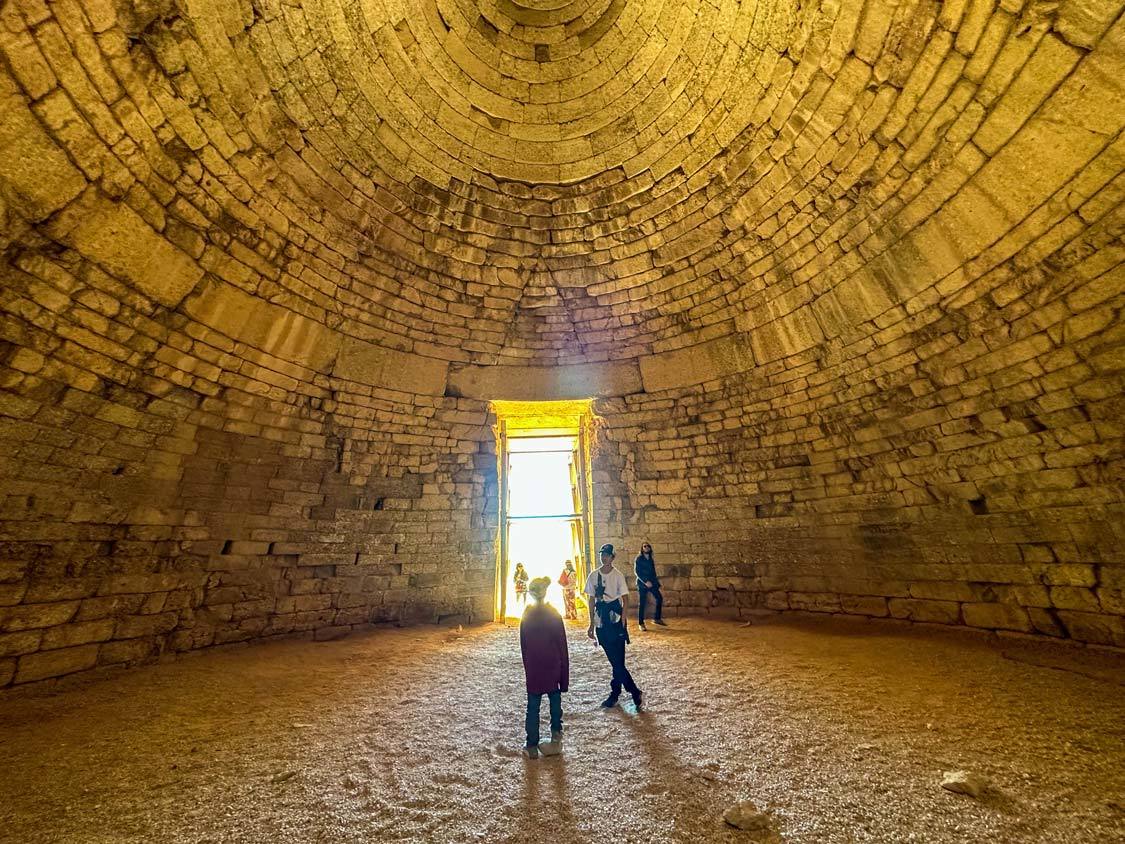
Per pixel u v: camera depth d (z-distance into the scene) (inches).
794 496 357.1
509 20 326.0
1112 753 127.4
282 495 323.9
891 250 246.2
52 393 205.8
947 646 247.1
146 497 253.3
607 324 407.2
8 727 165.6
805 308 303.4
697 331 374.6
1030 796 108.5
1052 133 174.1
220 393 275.9
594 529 424.2
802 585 352.5
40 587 211.8
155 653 253.1
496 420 434.0
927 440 276.2
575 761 136.9
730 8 259.9
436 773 131.0
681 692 196.9
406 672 239.3
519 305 402.9
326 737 156.9
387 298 345.7
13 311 185.0
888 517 308.3
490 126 342.3
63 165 181.2
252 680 223.6
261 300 277.6
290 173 263.1
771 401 353.1
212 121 221.9
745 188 297.1
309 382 323.0
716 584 384.5
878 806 106.9
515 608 520.4
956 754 130.6
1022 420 232.8
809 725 155.3
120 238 205.5
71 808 113.9
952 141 203.2
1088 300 190.7
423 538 391.2
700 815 107.0
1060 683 183.3
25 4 158.2
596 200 360.8
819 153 253.1
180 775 130.6
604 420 429.1
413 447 393.7
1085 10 150.6
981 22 174.7
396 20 284.0
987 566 266.1
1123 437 202.7
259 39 229.6
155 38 193.0
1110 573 219.1
